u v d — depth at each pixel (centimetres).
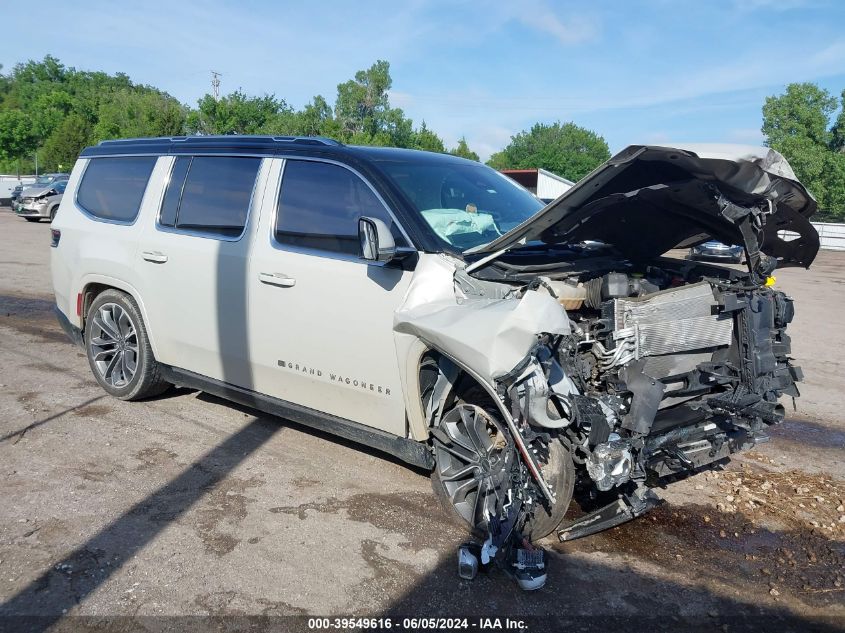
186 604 310
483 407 369
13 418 522
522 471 339
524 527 355
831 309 1276
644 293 369
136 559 344
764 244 427
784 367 378
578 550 372
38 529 367
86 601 309
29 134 6222
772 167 345
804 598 336
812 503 438
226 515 391
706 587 342
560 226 385
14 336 771
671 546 380
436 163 474
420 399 383
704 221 411
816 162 4141
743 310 360
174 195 519
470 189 461
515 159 10369
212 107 4500
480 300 355
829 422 600
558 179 3388
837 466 503
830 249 3300
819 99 4419
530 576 327
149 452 473
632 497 357
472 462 371
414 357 372
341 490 427
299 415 450
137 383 551
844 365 815
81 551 348
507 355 318
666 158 333
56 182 2581
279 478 441
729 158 329
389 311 385
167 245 507
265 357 454
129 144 579
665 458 361
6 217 2820
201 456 470
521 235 363
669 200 379
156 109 4434
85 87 10819
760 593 339
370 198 412
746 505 430
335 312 410
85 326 589
